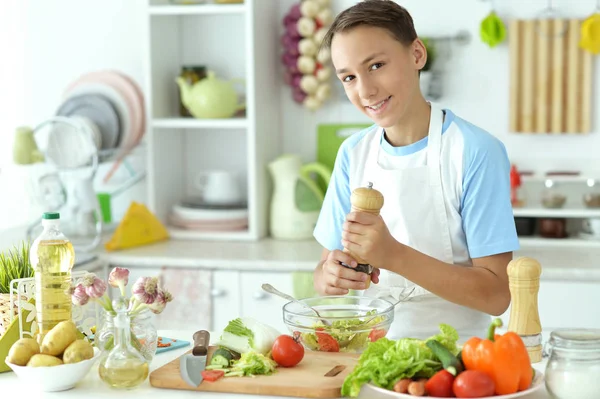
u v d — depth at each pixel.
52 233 1.78
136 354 1.64
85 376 1.73
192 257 3.26
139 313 1.73
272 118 3.71
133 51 3.84
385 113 1.94
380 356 1.53
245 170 3.87
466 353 1.48
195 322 3.27
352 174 2.23
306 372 1.65
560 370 1.46
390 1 1.96
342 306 1.91
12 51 3.94
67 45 3.90
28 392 1.64
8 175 3.88
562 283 2.97
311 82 3.61
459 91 3.57
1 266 1.94
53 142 3.43
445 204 2.11
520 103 3.50
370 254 1.79
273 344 1.71
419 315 2.12
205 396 1.59
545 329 2.88
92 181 3.42
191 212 3.65
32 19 3.92
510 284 1.72
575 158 3.51
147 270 3.31
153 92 3.60
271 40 3.67
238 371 1.64
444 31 3.56
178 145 3.85
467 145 2.05
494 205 2.02
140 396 1.60
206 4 3.60
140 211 3.53
